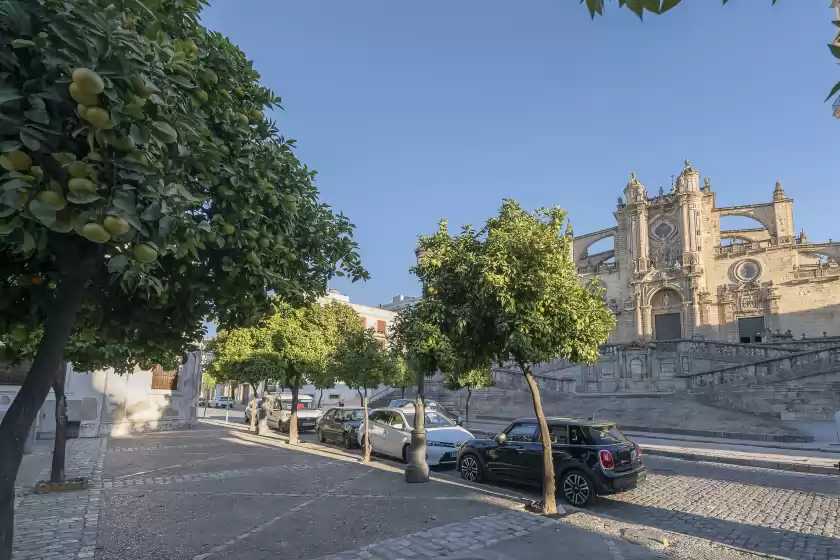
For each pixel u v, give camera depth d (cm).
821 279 4434
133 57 263
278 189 488
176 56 321
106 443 1969
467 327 930
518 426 1160
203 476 1261
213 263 452
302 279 541
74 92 240
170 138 285
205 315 493
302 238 532
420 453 1186
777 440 1984
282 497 1023
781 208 4778
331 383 1962
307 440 2286
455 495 1033
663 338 5019
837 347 2600
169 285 442
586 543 721
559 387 3572
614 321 986
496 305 886
